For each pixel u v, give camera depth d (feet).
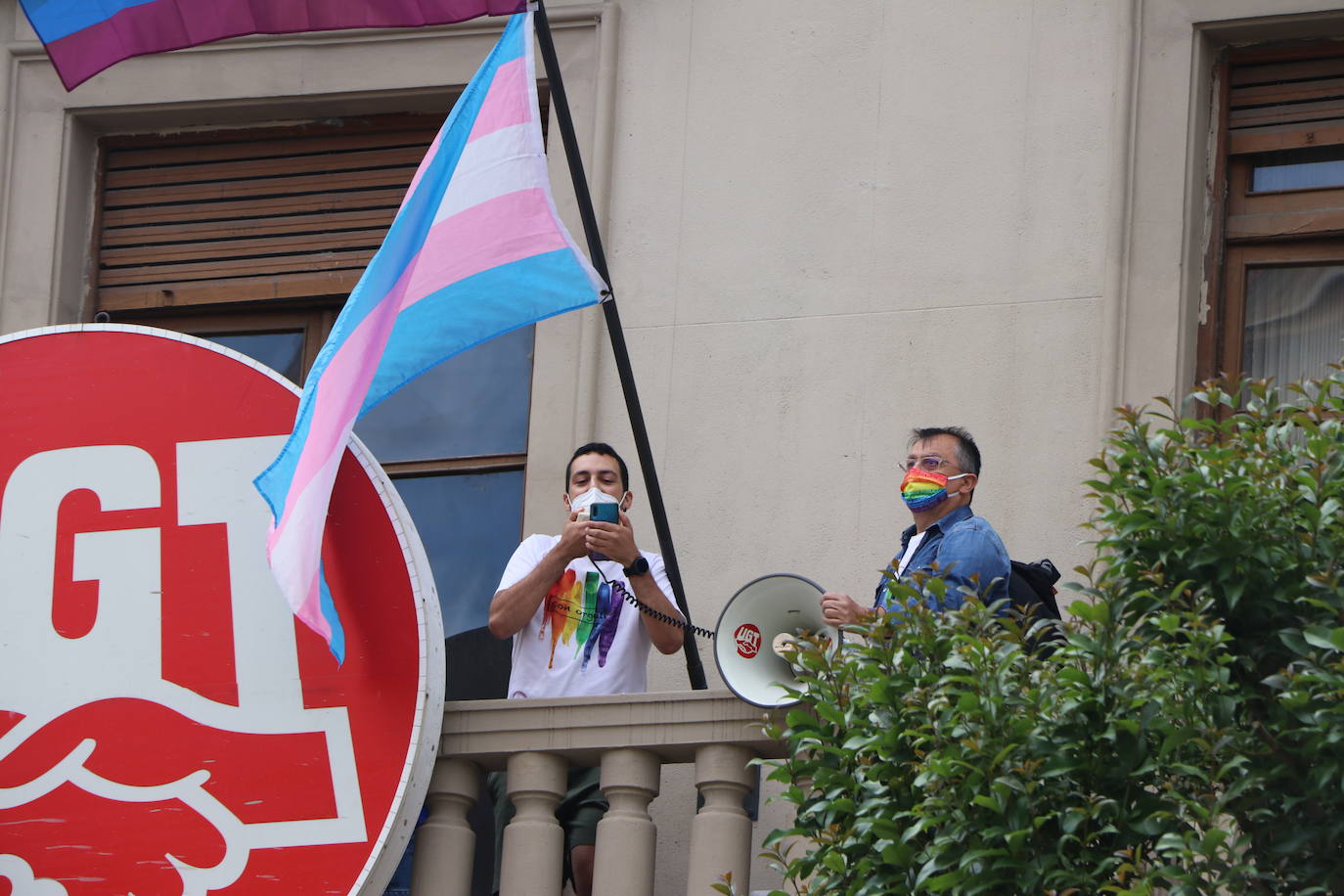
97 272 67.87
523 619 50.44
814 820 40.91
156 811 49.57
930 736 38.81
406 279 50.60
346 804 48.55
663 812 55.77
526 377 63.41
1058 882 37.24
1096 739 37.86
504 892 47.70
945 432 48.78
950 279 59.62
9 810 50.24
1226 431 40.50
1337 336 57.77
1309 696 36.45
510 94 52.95
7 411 53.36
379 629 49.60
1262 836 37.60
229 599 50.90
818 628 46.19
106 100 67.97
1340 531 38.29
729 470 59.72
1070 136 59.77
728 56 63.26
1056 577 47.21
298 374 66.13
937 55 61.57
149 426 52.65
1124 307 57.88
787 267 61.05
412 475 63.41
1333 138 58.90
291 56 66.95
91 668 51.03
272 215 67.26
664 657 58.13
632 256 62.34
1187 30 59.47
